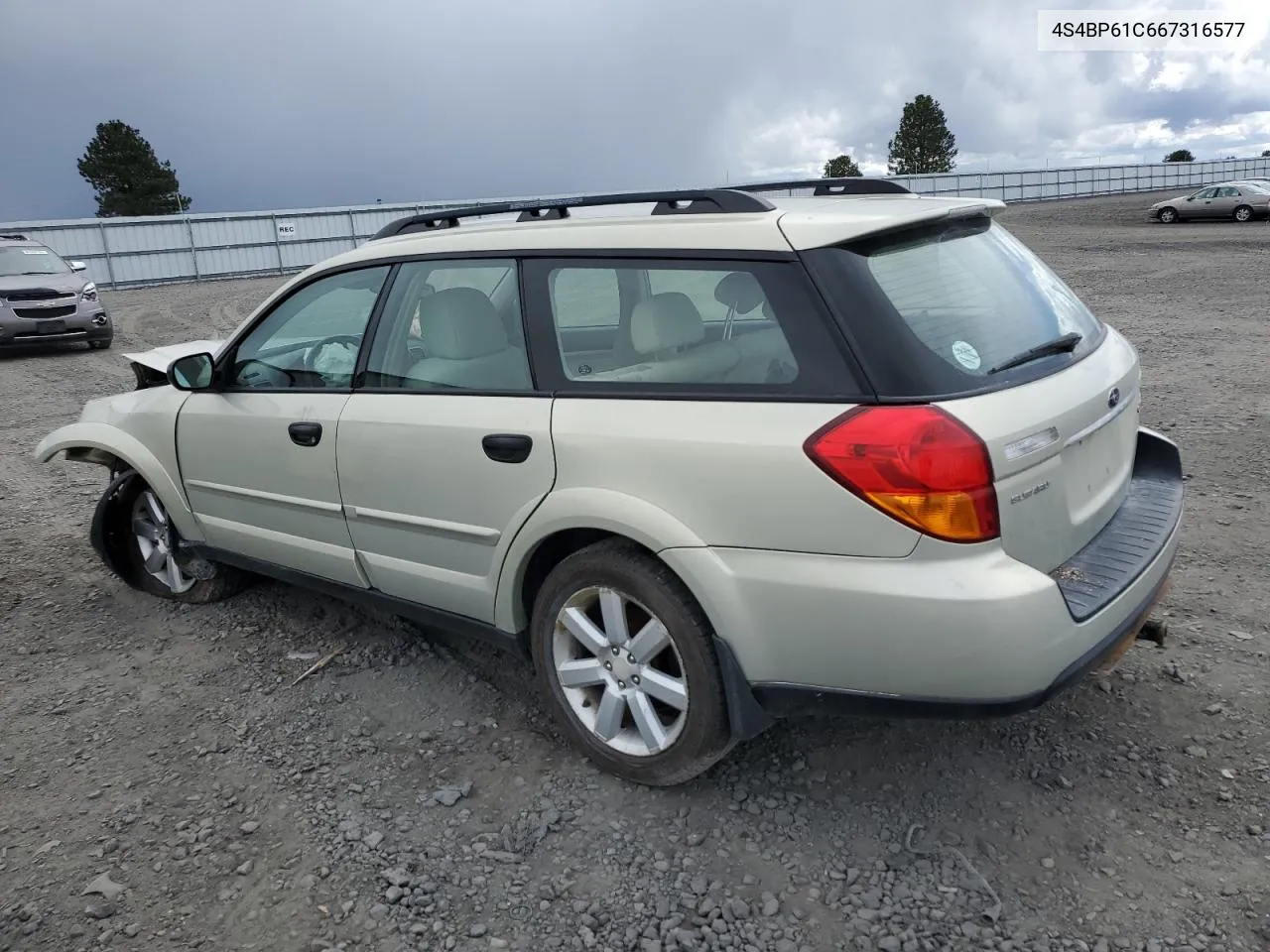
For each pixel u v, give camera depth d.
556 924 2.49
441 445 3.19
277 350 3.88
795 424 2.50
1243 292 14.88
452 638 4.16
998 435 2.39
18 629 4.46
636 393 2.81
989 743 3.15
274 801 3.05
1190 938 2.34
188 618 4.51
